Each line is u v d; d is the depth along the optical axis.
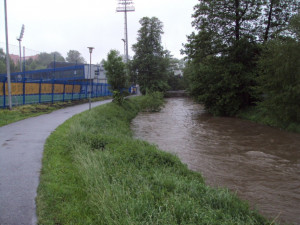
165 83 54.03
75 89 28.61
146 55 51.31
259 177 8.42
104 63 25.50
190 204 4.50
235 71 24.27
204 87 26.98
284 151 11.87
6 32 15.60
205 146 12.77
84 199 4.70
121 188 4.92
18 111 16.06
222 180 8.12
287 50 16.39
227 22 25.12
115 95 24.78
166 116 26.16
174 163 8.21
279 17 24.62
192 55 27.50
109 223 3.70
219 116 25.91
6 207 4.23
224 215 4.53
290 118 17.20
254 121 21.39
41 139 9.41
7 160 6.84
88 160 6.36
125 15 52.38
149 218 3.79
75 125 10.89
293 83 16.14
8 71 15.70
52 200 4.51
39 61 97.75
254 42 24.81
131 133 15.45
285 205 6.45
